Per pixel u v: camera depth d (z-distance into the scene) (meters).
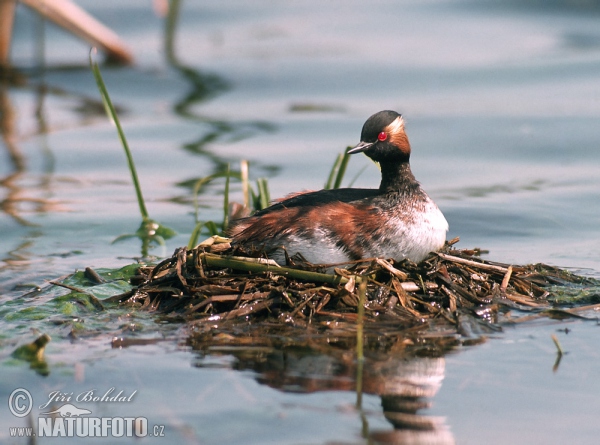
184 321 10.00
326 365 8.75
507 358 8.95
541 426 7.49
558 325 9.88
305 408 7.77
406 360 8.88
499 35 26.86
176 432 7.34
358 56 25.38
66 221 14.52
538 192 16.02
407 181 11.38
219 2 31.48
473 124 20.02
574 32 26.88
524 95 21.88
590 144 18.64
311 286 10.41
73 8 24.41
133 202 15.61
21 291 11.33
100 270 11.97
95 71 13.36
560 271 11.57
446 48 25.80
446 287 10.54
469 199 15.66
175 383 8.31
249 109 21.89
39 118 21.22
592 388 8.23
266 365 8.74
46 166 17.83
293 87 23.28
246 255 10.77
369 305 10.16
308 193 11.86
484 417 7.65
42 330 9.80
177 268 10.55
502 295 10.57
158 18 29.69
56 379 8.45
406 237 11.01
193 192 16.17
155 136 19.89
